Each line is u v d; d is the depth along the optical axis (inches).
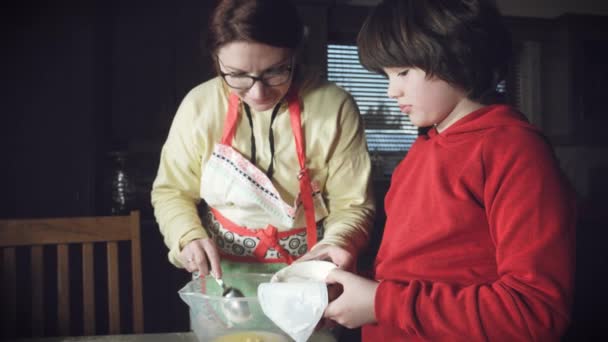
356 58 142.5
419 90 27.1
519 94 148.1
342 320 26.9
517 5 143.8
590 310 113.1
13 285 50.2
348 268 33.8
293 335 27.0
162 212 42.9
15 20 87.4
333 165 43.3
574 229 23.7
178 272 99.0
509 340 22.8
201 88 44.0
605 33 139.3
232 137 42.1
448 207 26.8
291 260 42.9
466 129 27.2
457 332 23.7
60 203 89.4
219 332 30.2
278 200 40.9
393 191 33.3
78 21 89.4
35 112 88.3
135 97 108.6
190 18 109.5
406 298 24.9
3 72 87.2
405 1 27.1
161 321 98.0
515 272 23.1
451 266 26.9
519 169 24.1
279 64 36.0
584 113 139.6
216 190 42.0
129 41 107.6
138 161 112.2
